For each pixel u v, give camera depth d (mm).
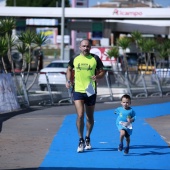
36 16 66312
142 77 41656
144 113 29453
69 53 65625
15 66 67625
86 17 65750
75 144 18125
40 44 36469
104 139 19328
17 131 21422
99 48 55469
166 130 22047
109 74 38625
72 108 31609
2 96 28422
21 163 14891
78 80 16219
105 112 29422
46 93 34000
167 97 41719
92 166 14484
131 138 19703
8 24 33688
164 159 15586
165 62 57562
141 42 51562
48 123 24141
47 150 16969
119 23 72375
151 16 64750
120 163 14914
